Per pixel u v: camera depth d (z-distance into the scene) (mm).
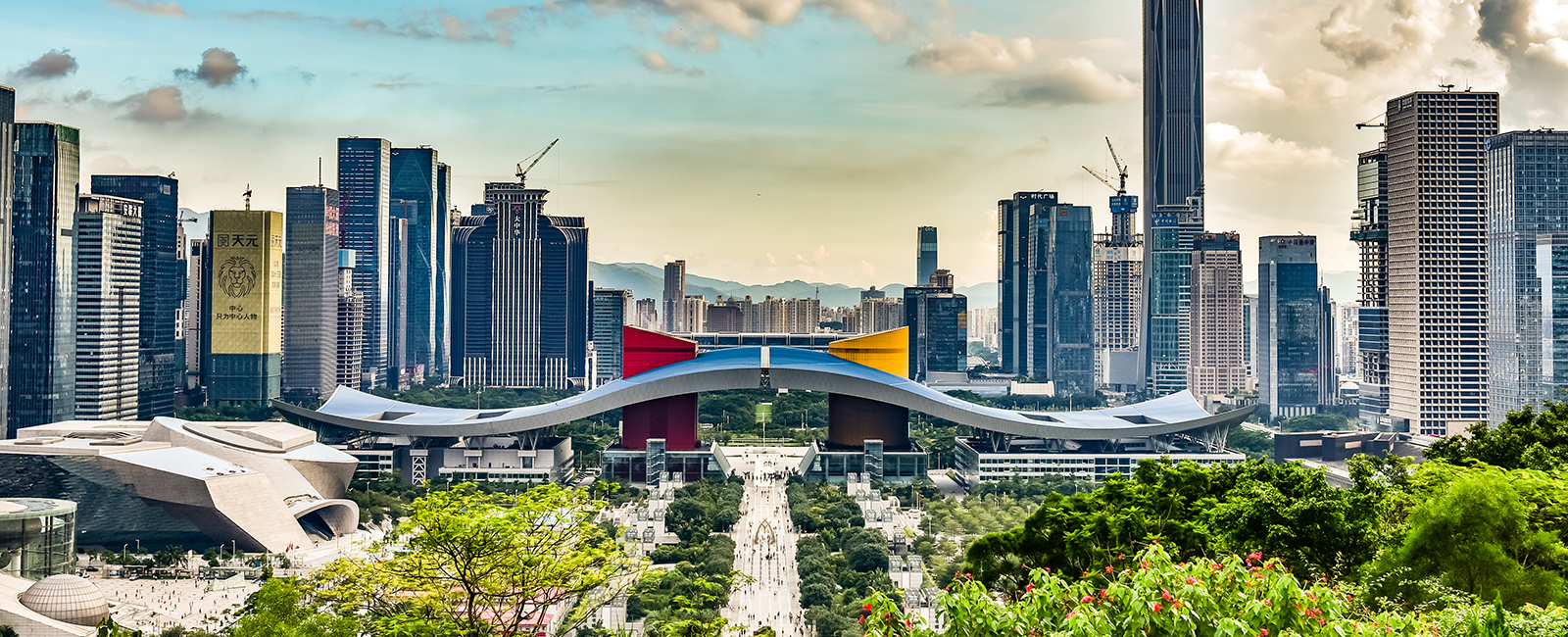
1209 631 72250
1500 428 168500
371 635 121438
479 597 114000
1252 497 128375
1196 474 145000
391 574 113625
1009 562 136125
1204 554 125562
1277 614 72375
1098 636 70562
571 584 118438
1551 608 79062
